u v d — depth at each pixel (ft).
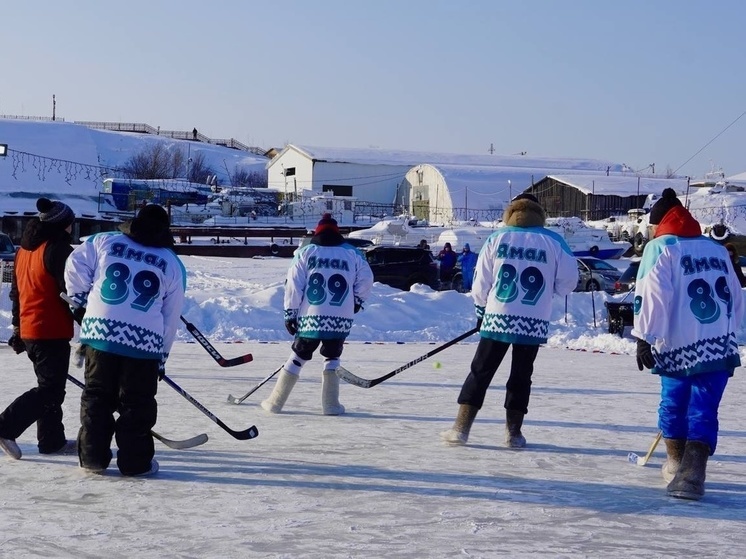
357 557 13.15
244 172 389.19
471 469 19.49
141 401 17.89
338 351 27.12
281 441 22.52
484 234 131.85
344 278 26.91
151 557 13.05
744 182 229.66
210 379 35.22
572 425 25.89
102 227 166.71
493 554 13.37
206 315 57.00
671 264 17.11
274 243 154.30
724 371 17.07
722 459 21.43
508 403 22.26
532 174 236.02
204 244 151.84
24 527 14.52
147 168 339.16
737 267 34.81
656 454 21.76
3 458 19.77
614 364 43.50
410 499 16.69
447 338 57.26
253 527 14.67
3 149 143.33
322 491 17.21
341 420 26.16
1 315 53.83
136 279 17.53
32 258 19.08
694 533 14.74
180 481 17.87
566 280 21.90
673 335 17.16
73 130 216.33
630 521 15.42
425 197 239.30
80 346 19.99
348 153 268.82
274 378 35.47
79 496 16.55
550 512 15.92
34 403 19.42
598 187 205.67
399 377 36.73
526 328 21.67
